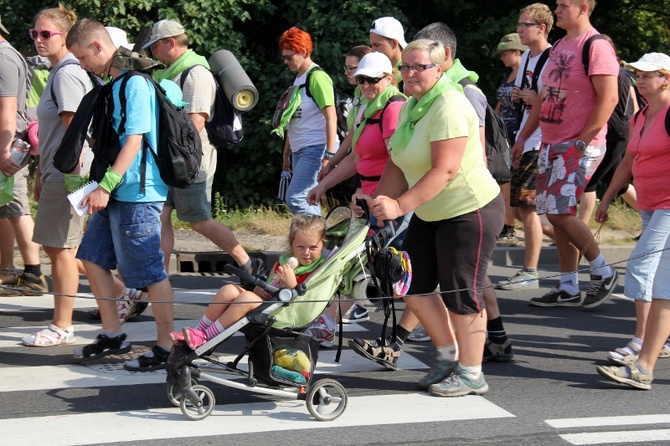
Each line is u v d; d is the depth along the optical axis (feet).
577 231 30.68
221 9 51.39
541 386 22.99
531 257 34.76
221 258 38.24
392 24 27.53
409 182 21.61
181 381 19.90
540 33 34.42
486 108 25.64
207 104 28.17
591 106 29.76
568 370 24.49
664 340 22.68
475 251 21.24
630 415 20.77
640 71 23.76
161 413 20.58
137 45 28.32
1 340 26.48
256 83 53.26
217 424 19.93
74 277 25.95
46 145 25.07
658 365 24.86
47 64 30.71
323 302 20.25
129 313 28.94
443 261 21.40
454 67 25.72
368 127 25.64
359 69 25.27
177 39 28.04
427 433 19.53
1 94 26.81
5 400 21.39
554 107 30.19
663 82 23.67
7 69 26.78
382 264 20.66
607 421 20.36
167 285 23.57
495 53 41.16
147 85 22.47
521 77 35.73
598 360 25.55
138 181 22.68
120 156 22.11
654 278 22.67
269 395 21.44
